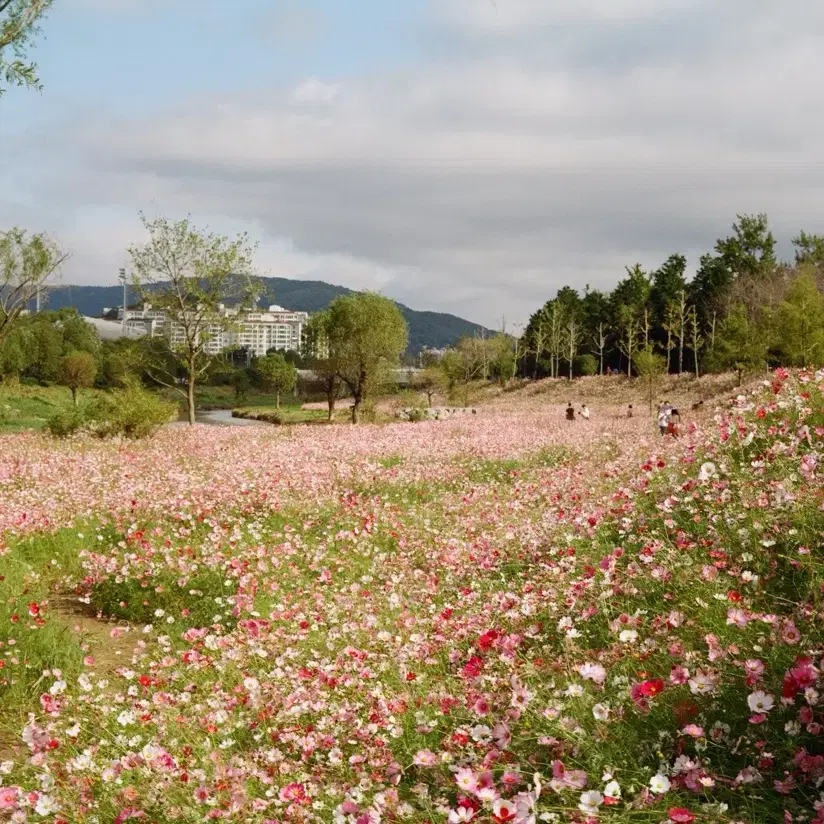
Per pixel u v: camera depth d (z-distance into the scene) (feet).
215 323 140.56
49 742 16.31
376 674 20.03
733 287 226.58
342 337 181.06
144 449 87.20
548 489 45.83
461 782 11.20
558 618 21.36
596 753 12.88
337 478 60.80
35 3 52.21
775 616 15.64
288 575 33.81
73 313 364.79
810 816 10.23
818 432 26.96
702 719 13.08
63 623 29.14
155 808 13.99
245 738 18.30
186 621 29.71
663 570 21.03
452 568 31.65
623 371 289.33
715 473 27.17
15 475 62.44
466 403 253.65
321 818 13.51
